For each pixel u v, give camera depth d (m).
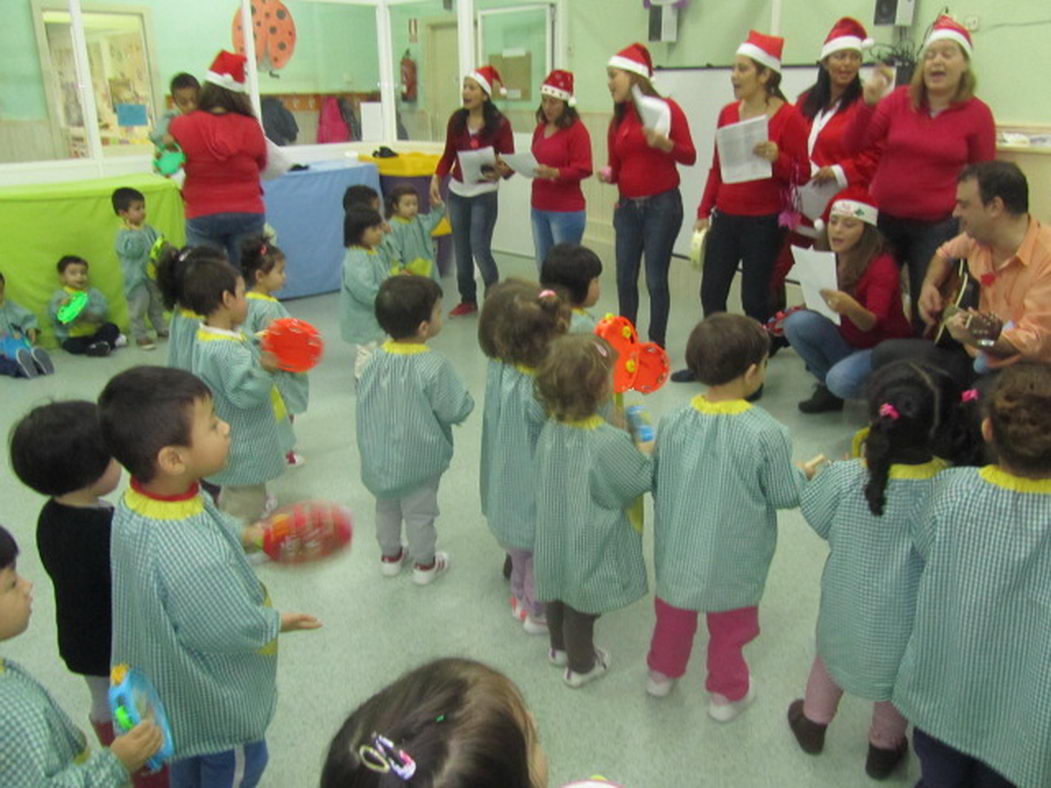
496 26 6.27
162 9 5.68
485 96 4.55
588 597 1.77
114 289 4.58
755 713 1.84
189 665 1.25
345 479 2.95
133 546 1.21
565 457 1.71
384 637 2.11
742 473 1.59
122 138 5.36
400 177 5.70
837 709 1.85
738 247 3.70
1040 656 1.24
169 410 1.16
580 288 2.28
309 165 5.58
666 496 1.69
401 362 2.11
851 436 3.25
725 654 1.75
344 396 3.75
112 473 1.38
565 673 1.97
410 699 0.65
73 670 1.46
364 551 2.49
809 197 3.54
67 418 1.33
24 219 4.27
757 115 3.52
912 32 4.22
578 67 6.09
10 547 0.98
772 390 3.77
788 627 2.12
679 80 5.31
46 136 5.07
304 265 5.43
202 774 1.39
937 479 1.34
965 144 3.09
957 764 1.45
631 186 3.84
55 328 4.41
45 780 0.94
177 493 1.23
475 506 2.76
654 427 3.30
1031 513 1.22
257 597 1.33
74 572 1.39
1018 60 3.85
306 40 6.46
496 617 2.19
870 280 3.11
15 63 4.88
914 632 1.38
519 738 0.64
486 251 4.82
